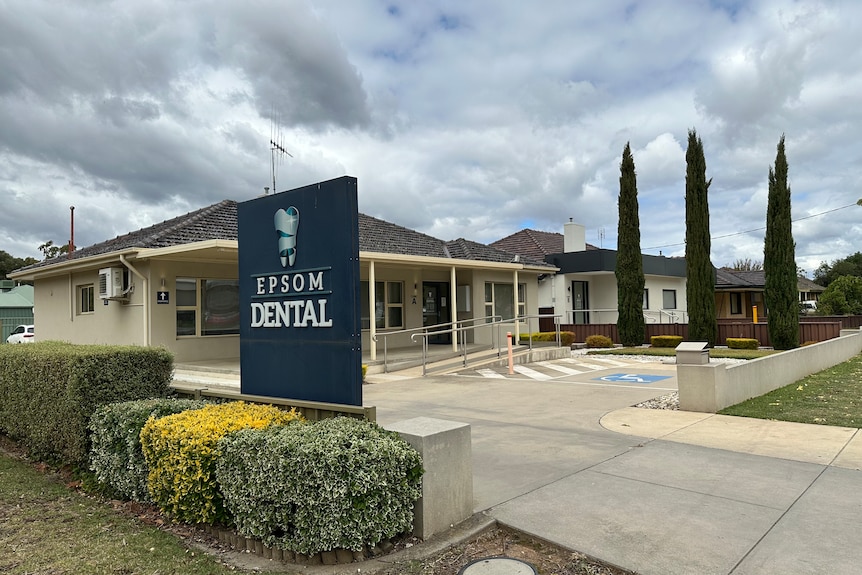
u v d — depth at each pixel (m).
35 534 4.50
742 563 3.58
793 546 3.79
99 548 4.19
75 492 5.72
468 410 8.93
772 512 4.40
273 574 3.66
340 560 3.78
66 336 16.98
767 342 20.06
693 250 20.06
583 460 5.95
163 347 6.79
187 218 15.90
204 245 11.47
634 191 21.11
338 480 3.70
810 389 10.30
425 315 18.73
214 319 14.62
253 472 3.94
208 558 3.99
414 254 17.30
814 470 5.46
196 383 10.92
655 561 3.63
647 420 7.89
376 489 3.81
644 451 6.26
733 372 8.93
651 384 11.33
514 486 5.16
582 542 3.94
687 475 5.37
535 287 21.91
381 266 16.52
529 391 10.77
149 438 4.88
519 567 3.66
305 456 3.72
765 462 5.76
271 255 5.97
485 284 19.34
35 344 8.02
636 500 4.73
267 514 3.88
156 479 4.74
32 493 5.67
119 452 5.36
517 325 17.97
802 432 7.02
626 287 21.11
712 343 19.98
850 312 34.12
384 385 11.88
